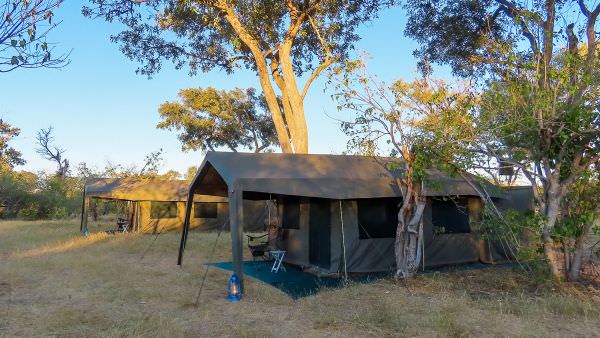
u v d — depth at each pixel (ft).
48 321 19.06
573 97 23.77
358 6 49.75
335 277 30.63
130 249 43.50
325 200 33.14
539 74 23.86
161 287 26.35
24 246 44.91
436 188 28.78
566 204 26.03
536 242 26.40
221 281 28.73
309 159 32.91
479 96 26.03
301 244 35.70
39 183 108.06
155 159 104.78
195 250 43.73
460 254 35.22
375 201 33.37
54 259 35.70
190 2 44.93
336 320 19.79
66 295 24.21
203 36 55.88
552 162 25.70
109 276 29.32
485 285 26.96
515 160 25.61
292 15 47.73
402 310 21.34
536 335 17.56
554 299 21.88
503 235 27.73
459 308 21.29
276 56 53.47
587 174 24.43
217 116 106.73
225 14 46.96
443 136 25.61
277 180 27.37
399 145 28.37
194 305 22.40
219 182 34.45
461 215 35.70
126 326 18.48
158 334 17.48
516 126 24.27
